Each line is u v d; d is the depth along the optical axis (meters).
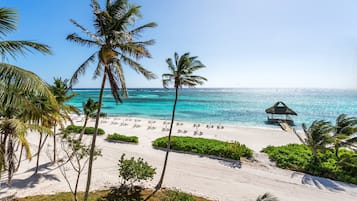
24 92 6.74
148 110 63.59
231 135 30.52
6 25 5.92
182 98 109.94
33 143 22.75
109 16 9.29
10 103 6.07
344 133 20.97
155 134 30.39
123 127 35.75
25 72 5.88
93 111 19.80
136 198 12.47
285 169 17.69
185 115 53.69
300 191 14.09
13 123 8.45
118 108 69.00
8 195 11.91
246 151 20.23
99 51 9.37
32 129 9.32
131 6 9.88
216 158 19.86
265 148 22.75
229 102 88.00
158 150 22.33
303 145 23.44
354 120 21.22
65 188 13.23
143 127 35.91
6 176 13.96
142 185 14.25
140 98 108.12
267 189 14.29
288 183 15.20
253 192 13.83
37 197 11.94
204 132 32.28
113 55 9.09
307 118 49.34
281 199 13.03
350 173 16.25
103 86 10.72
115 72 10.07
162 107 71.19
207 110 62.75
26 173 14.84
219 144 22.17
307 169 17.25
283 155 19.58
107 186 13.84
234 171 17.12
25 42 6.25
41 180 13.91
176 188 14.04
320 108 69.31
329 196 13.52
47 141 23.56
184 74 14.37
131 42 9.88
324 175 16.47
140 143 25.11
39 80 6.07
